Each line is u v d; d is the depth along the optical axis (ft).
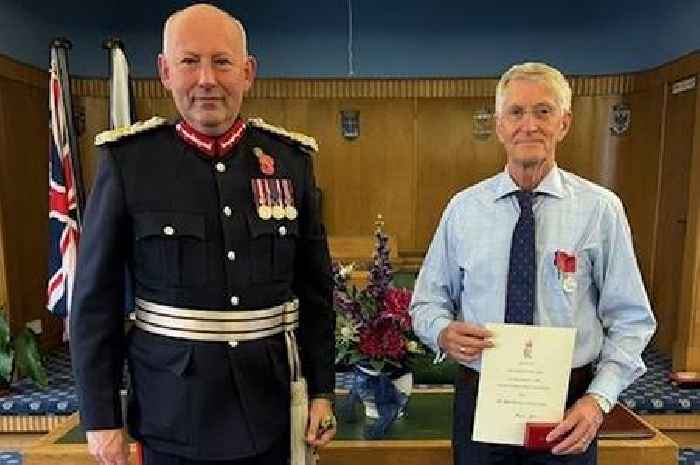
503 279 4.24
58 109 10.41
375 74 17.31
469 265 4.38
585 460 4.18
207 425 3.74
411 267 15.15
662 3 14.66
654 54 15.19
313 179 4.32
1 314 10.99
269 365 3.91
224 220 3.80
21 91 12.97
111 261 3.73
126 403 4.05
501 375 4.08
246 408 3.80
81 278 3.75
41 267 13.73
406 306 5.93
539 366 4.05
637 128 15.67
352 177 17.34
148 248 3.70
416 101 17.04
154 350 3.76
